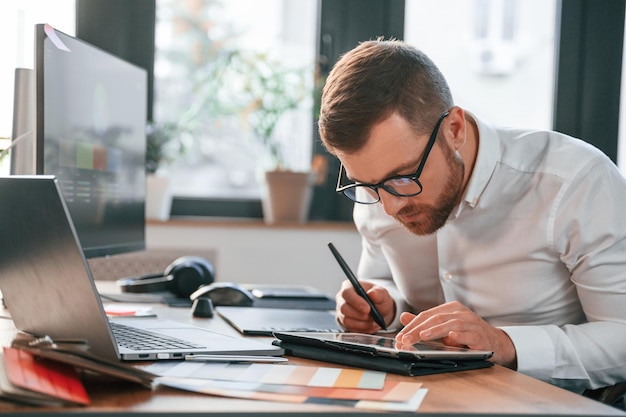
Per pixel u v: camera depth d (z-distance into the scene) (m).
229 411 0.81
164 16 3.12
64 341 0.94
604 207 1.44
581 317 1.57
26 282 1.07
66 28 2.95
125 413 0.79
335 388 0.93
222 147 3.16
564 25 3.09
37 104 1.50
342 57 1.33
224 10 3.14
